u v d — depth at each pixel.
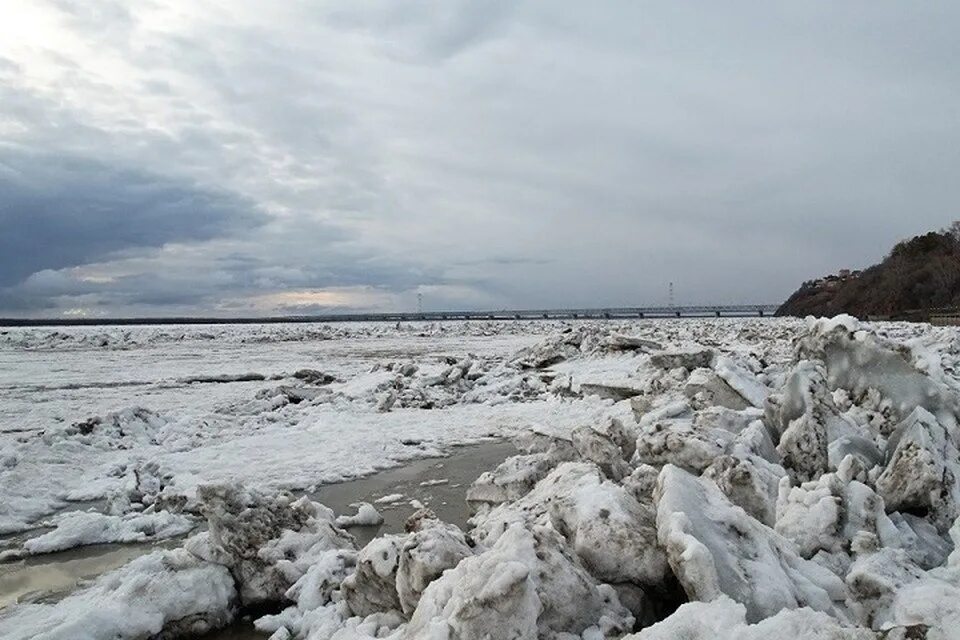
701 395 11.38
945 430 6.60
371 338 63.28
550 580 4.38
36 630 5.30
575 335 27.02
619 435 9.25
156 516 8.54
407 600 4.87
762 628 3.41
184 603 5.61
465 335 66.75
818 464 7.05
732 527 4.91
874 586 4.39
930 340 19.73
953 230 84.44
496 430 14.59
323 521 6.88
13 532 8.50
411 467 11.62
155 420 14.53
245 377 26.02
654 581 4.82
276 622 5.64
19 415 16.56
